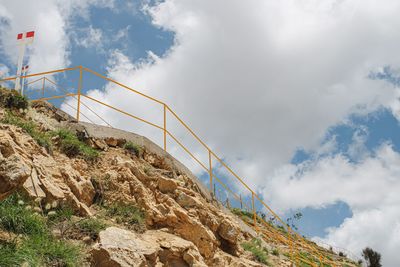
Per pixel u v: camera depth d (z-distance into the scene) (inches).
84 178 519.8
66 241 403.9
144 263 383.6
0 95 563.5
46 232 396.2
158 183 580.1
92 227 434.0
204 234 534.9
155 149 669.3
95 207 502.9
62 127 601.0
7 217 382.9
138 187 546.0
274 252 783.7
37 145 498.9
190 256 470.3
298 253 900.6
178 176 668.1
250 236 766.5
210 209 627.8
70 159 539.2
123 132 644.7
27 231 386.3
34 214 399.9
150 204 539.8
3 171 315.9
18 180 318.0
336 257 1401.3
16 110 565.9
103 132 624.1
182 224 533.3
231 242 607.5
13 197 404.8
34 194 421.7
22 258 335.0
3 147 423.5
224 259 559.2
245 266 561.0
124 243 390.3
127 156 614.5
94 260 373.4
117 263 365.4
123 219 497.4
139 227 493.7
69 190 464.8
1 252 329.7
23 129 514.0
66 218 434.9
